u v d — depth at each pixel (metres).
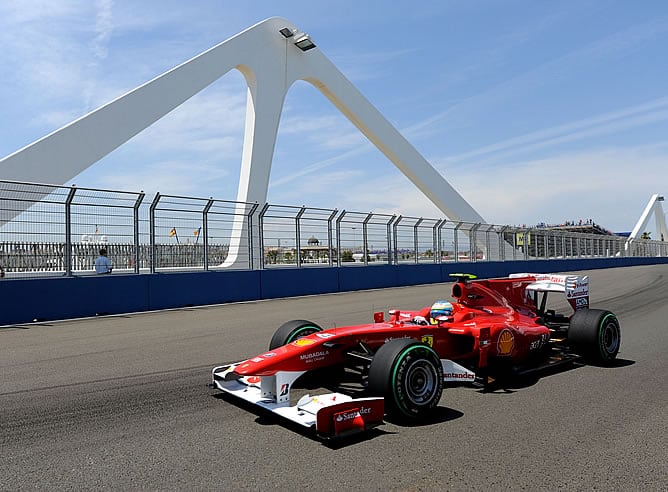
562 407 4.69
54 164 15.40
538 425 4.21
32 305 11.18
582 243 41.12
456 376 4.90
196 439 3.97
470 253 27.52
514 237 31.86
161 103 18.20
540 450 3.69
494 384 5.51
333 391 5.12
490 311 5.92
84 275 12.23
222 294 15.09
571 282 6.87
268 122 21.83
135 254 13.22
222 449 3.77
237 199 22.09
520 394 5.13
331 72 25.05
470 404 4.82
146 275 13.24
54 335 9.27
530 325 5.99
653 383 5.51
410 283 22.62
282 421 4.38
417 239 23.70
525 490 3.09
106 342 8.39
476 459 3.54
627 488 3.11
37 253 11.52
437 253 24.84
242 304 14.71
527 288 6.85
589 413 4.52
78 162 15.95
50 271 11.70
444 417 4.44
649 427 4.15
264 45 21.86
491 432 4.06
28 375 6.12
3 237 11.03
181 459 3.60
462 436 3.98
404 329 4.96
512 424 4.24
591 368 6.22
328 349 4.59
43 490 3.15
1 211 11.20
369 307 13.17
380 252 21.77
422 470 3.37
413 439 3.93
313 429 3.89
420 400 4.34
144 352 7.45
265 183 21.64
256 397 4.49
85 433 4.13
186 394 5.22
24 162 14.77
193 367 6.45
